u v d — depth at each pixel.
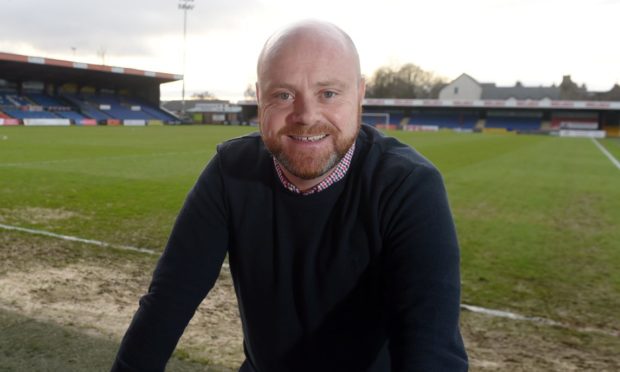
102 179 10.38
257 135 1.35
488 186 11.18
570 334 3.36
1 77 46.81
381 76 84.50
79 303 3.62
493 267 4.93
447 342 1.03
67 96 51.38
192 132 34.78
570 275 4.73
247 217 1.23
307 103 1.06
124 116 51.91
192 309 1.27
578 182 12.30
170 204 7.79
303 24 1.09
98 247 5.23
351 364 1.25
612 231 6.77
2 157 14.37
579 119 56.81
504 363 2.91
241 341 3.05
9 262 4.60
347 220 1.15
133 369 1.23
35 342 2.88
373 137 1.26
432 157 18.72
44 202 7.68
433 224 1.10
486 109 59.72
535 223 7.22
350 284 1.18
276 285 1.23
